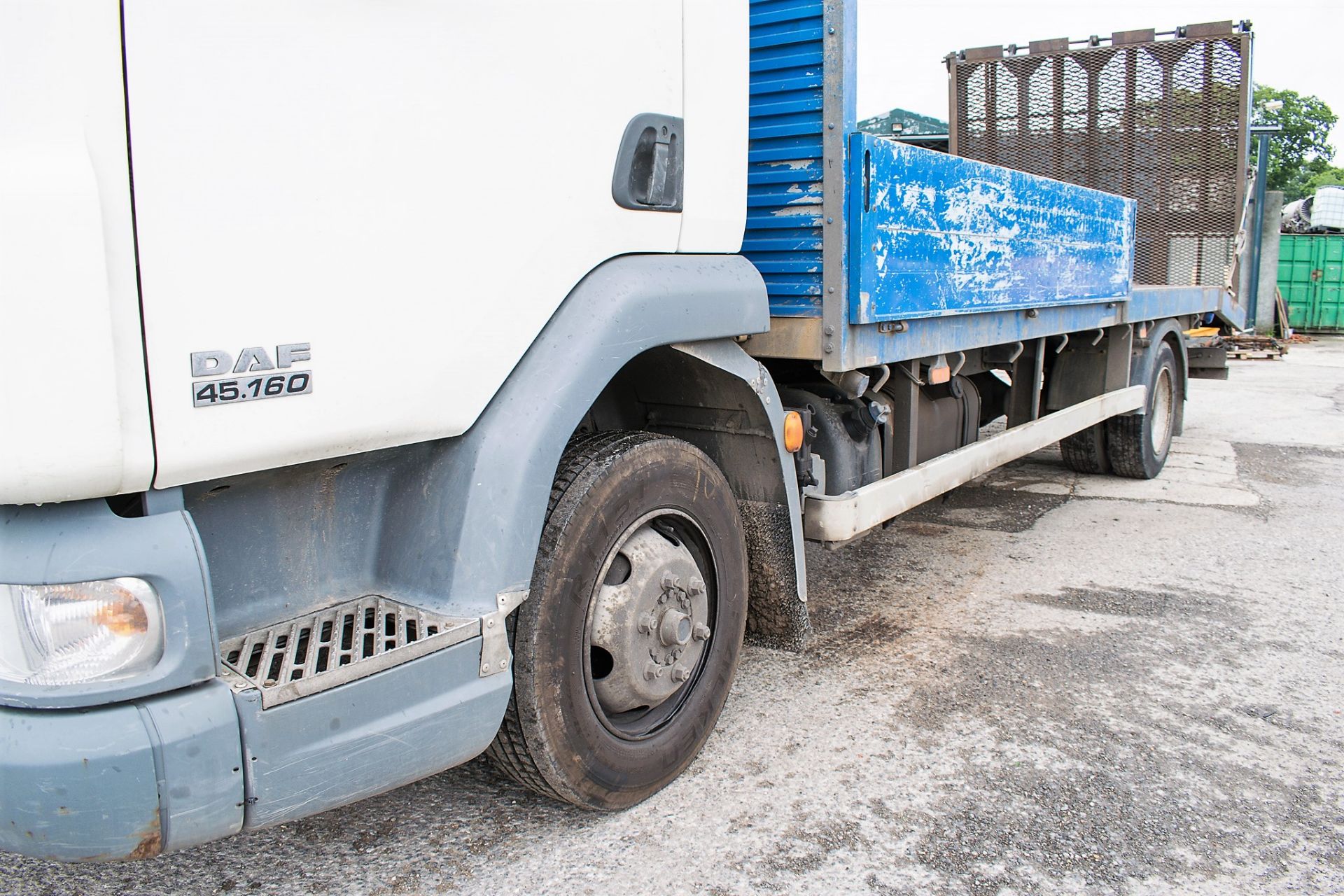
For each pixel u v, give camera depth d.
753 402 2.95
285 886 2.40
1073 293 5.21
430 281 2.00
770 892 2.38
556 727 2.38
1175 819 2.71
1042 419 5.35
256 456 1.76
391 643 2.01
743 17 2.73
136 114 1.53
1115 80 8.02
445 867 2.48
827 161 3.20
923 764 3.01
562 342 2.27
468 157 2.04
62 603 1.60
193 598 1.68
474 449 2.16
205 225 1.63
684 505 2.73
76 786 1.60
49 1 1.43
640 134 2.44
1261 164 11.87
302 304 1.78
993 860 2.51
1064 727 3.26
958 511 6.22
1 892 2.36
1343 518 5.99
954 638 4.05
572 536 2.36
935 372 4.15
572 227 2.29
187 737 1.67
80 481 1.53
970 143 8.70
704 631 2.78
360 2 1.81
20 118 1.44
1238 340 15.58
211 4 1.60
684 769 2.95
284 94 1.72
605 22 2.31
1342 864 2.52
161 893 2.37
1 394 1.46
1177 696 3.50
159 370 1.60
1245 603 4.49
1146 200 8.20
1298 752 3.10
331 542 2.14
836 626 4.19
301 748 1.83
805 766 2.99
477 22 2.02
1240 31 7.38
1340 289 19.58
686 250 2.65
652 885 2.40
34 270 1.45
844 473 3.78
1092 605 4.46
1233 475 7.26
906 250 3.53
